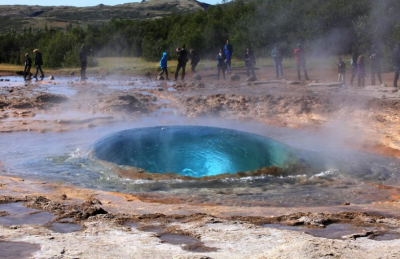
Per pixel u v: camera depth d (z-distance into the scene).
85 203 5.70
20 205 5.30
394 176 8.11
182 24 57.50
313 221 4.81
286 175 7.79
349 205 6.15
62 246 3.78
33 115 14.03
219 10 49.75
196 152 8.01
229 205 6.38
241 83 23.41
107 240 3.98
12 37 66.38
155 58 44.34
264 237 4.14
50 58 43.44
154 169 7.89
